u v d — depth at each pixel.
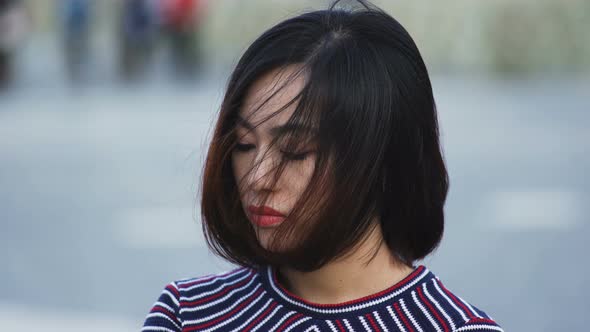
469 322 1.98
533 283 7.26
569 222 8.87
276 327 2.07
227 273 2.25
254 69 1.97
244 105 1.99
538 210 9.34
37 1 27.95
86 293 7.16
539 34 23.17
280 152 1.92
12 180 11.05
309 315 2.05
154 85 20.84
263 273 2.16
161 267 7.69
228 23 24.66
